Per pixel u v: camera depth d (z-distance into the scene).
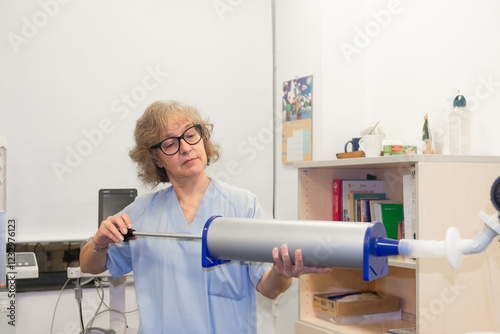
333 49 2.42
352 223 0.93
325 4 2.40
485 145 1.80
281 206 2.70
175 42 2.53
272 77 2.73
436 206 1.57
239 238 1.01
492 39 1.79
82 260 1.34
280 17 2.68
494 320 1.62
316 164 1.94
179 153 1.27
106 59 2.39
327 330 1.88
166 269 1.27
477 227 1.62
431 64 2.06
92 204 2.33
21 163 2.23
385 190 2.14
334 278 2.14
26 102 2.25
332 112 2.40
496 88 1.76
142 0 2.46
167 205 1.34
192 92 2.58
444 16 2.00
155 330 1.26
